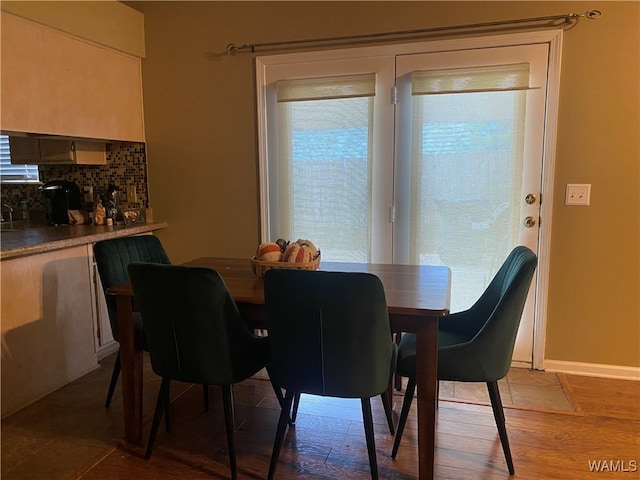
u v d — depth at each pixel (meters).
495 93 2.71
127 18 3.15
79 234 2.85
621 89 2.52
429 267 2.39
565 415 2.30
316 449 2.05
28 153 3.27
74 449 2.07
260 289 1.95
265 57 3.07
